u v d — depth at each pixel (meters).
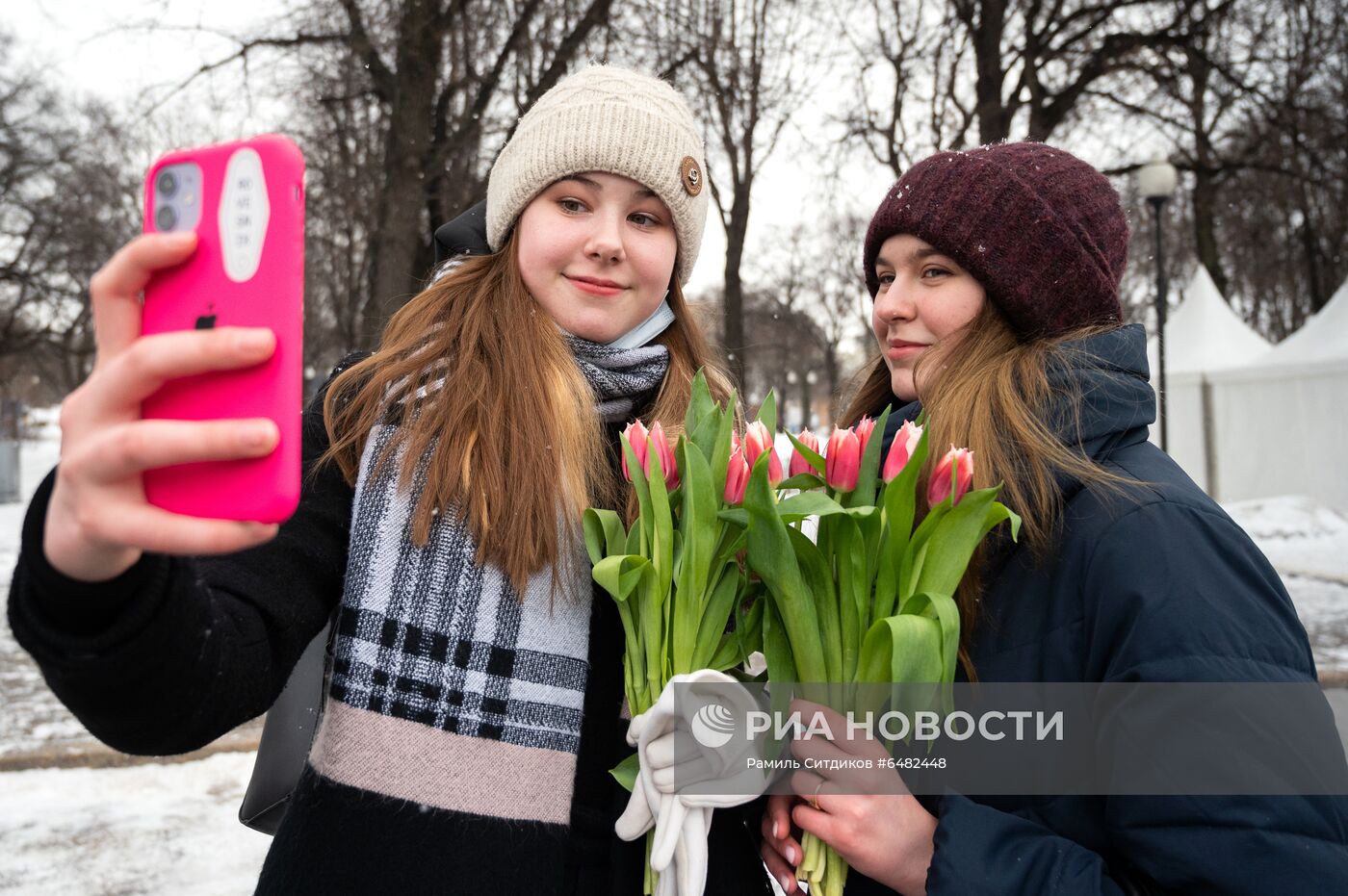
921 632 0.92
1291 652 1.03
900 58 13.46
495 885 1.02
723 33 10.70
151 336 0.60
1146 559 1.07
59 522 0.63
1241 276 23.11
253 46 9.20
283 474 0.62
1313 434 11.81
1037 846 1.02
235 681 0.86
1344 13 12.09
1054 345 1.30
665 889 1.03
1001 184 1.37
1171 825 0.97
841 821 1.02
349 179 10.34
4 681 5.65
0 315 27.53
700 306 1.77
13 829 3.50
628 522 1.22
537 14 9.19
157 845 3.37
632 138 1.25
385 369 1.18
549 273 1.26
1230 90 12.79
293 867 1.02
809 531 1.40
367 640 1.05
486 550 1.09
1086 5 12.63
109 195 23.67
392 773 1.02
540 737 1.08
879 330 1.54
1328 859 0.93
